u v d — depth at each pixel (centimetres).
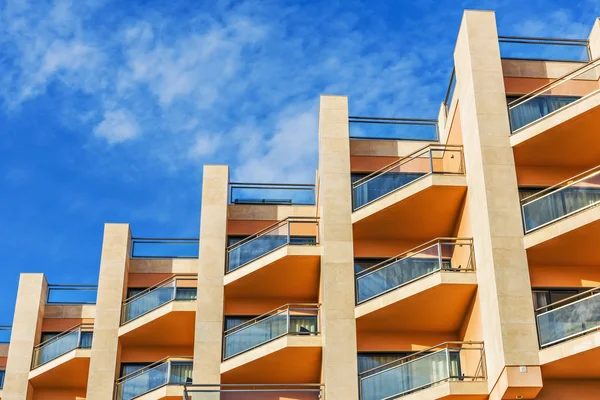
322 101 2717
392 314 2306
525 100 2250
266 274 2677
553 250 2052
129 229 3272
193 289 3047
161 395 2731
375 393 2125
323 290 2409
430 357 2084
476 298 2164
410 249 2488
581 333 1858
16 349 3234
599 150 2211
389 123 2786
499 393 1919
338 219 2473
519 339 1916
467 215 2289
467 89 2328
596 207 1952
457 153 2409
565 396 1923
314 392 2514
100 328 3014
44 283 3419
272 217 3017
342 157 2594
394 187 2475
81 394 3250
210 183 2973
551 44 2455
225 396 2267
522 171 2272
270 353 2473
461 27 2412
